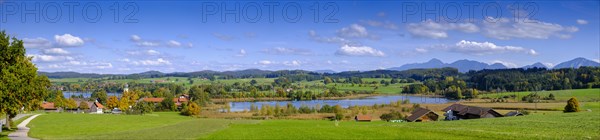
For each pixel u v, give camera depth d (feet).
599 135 152.15
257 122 299.17
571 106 397.39
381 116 418.92
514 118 264.93
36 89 160.86
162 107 573.74
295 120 387.55
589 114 276.62
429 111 373.61
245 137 142.82
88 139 136.56
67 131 211.82
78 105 594.65
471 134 154.10
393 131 164.45
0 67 145.07
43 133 196.03
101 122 296.71
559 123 211.00
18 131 203.21
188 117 428.15
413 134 153.17
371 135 149.07
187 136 144.36
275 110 483.92
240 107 653.71
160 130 174.09
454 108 413.39
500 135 150.61
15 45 149.28
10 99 144.77
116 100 620.49
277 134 152.15
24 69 150.30
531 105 543.80
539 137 144.46
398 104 577.84
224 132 158.71
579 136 148.05
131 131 174.91
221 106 652.89
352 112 476.95
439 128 187.42
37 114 384.27
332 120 403.13
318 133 155.63
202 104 638.53
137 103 608.19
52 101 625.00
